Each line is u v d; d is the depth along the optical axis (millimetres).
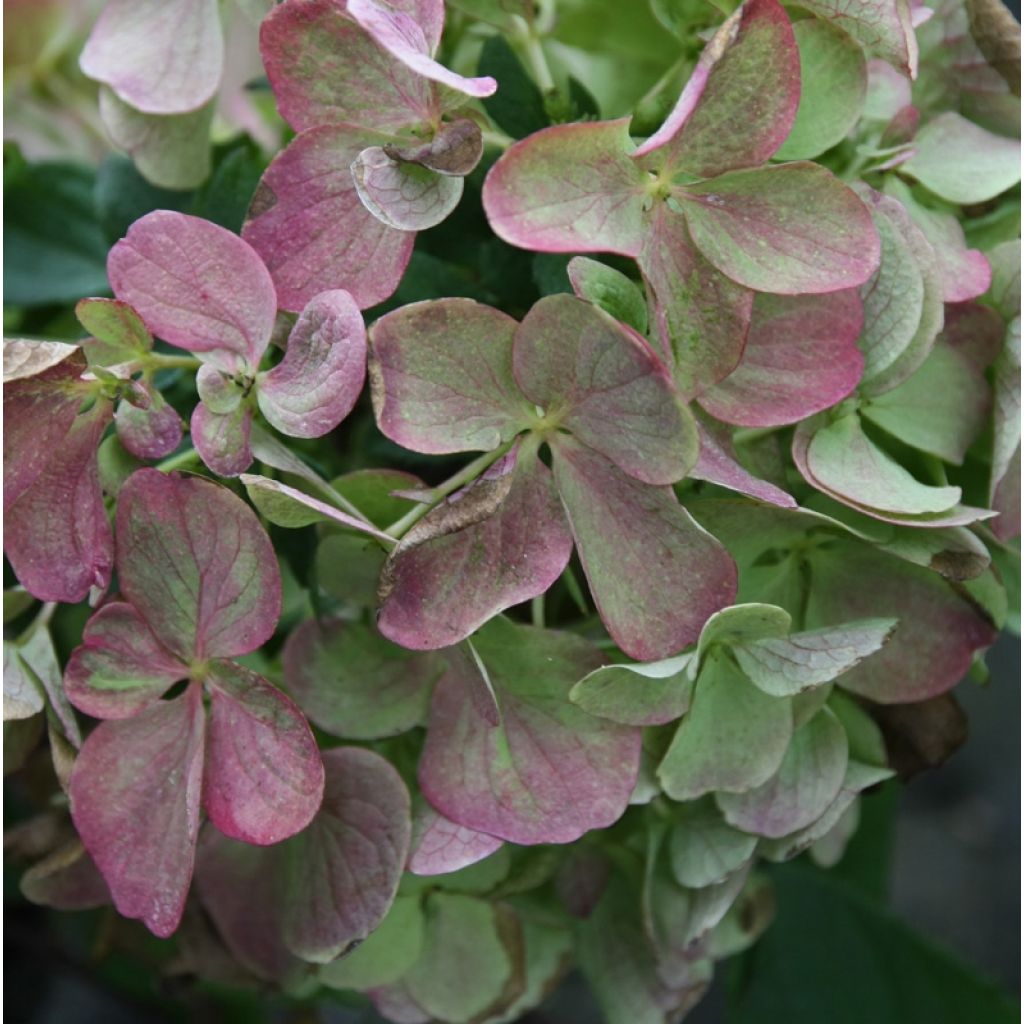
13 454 412
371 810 446
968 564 429
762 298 432
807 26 434
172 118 529
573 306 373
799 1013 683
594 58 526
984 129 512
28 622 540
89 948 756
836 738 479
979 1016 672
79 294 635
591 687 403
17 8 647
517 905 529
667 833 499
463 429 398
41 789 581
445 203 406
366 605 446
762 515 427
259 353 406
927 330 437
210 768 421
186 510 402
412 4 410
